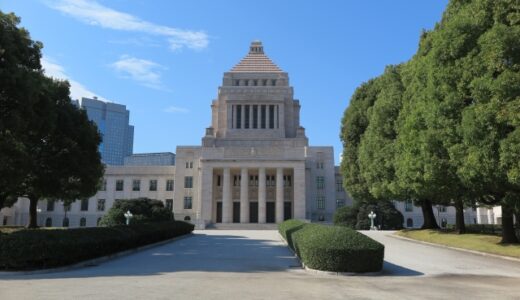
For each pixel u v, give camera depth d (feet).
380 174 127.75
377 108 131.23
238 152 250.57
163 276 51.90
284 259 74.49
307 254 58.59
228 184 248.52
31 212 140.15
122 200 192.34
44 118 98.48
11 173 90.53
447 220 270.46
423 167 91.45
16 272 56.13
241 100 288.71
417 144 93.15
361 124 162.09
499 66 67.77
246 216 244.63
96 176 132.46
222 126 288.71
